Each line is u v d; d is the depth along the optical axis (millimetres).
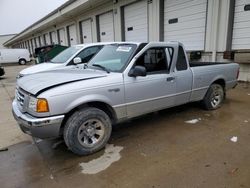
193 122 4469
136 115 3777
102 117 3334
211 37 8648
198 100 4832
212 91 4980
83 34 19438
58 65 7008
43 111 2875
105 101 3311
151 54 3877
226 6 8008
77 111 3164
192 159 3090
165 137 3828
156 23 11086
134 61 3652
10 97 7852
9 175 2893
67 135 3115
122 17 13594
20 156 3387
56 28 25844
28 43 46719
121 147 3525
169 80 4051
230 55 7977
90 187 2594
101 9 15484
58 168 3014
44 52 13328
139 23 12406
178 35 10250
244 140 3609
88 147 3262
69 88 3033
